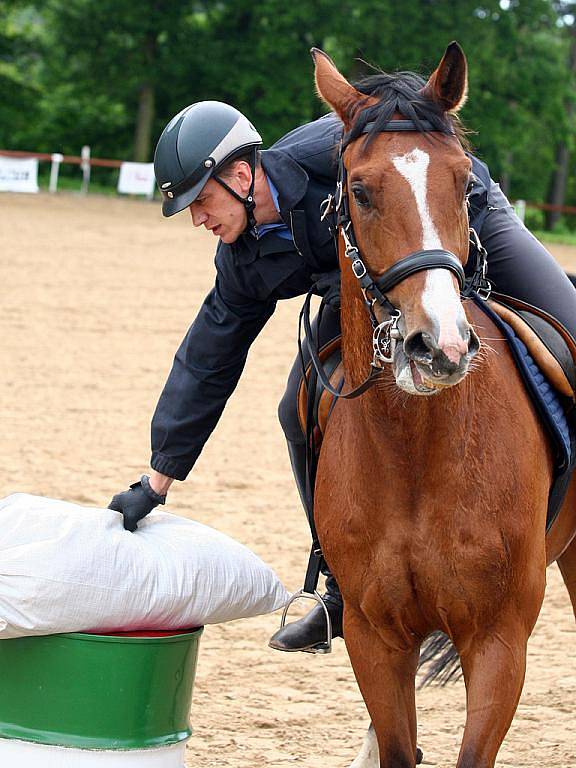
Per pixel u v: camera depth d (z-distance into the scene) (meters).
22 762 3.83
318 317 4.68
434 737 5.30
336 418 4.09
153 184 37.31
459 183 3.47
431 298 3.29
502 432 3.85
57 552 3.80
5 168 35.59
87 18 44.97
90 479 9.55
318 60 3.92
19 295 18.89
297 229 4.15
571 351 4.43
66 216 30.27
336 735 5.25
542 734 5.25
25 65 49.44
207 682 5.90
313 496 4.52
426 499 3.76
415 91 3.64
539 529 3.94
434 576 3.78
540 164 52.22
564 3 56.97
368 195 3.47
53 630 3.78
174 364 4.57
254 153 4.15
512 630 3.80
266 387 13.92
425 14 44.47
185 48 45.69
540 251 4.52
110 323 17.14
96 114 47.72
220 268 4.40
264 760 4.92
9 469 9.77
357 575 3.92
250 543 8.09
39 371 13.92
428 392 3.38
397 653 3.96
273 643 4.92
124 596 3.85
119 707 3.85
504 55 44.84
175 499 9.20
